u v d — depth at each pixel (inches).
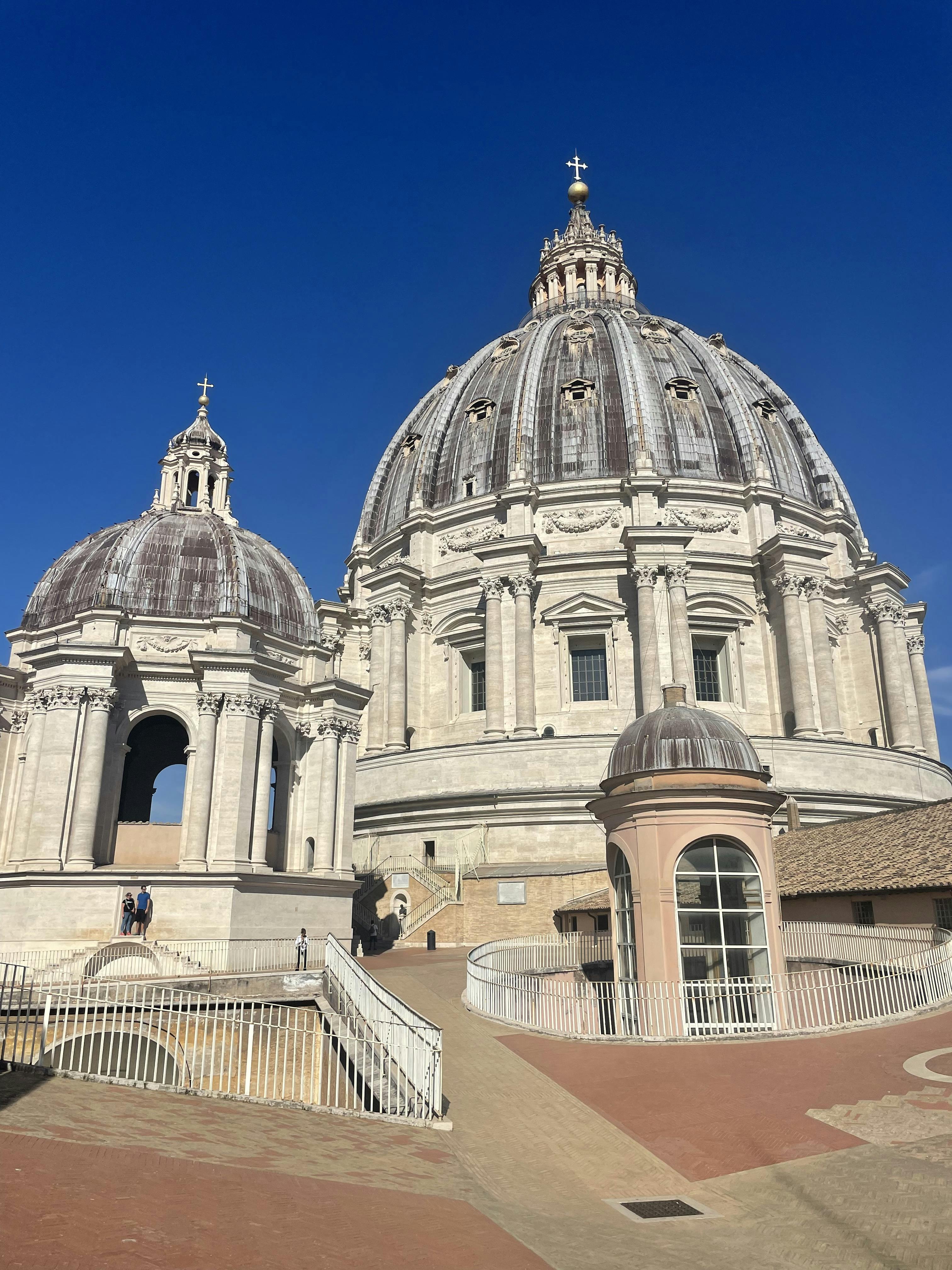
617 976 1069.8
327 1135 584.1
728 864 1022.4
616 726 2311.8
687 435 2682.1
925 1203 450.6
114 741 1550.2
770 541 2426.2
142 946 1339.8
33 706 1556.3
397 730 2449.6
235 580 1721.2
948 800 1520.7
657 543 2341.3
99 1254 316.2
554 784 2137.1
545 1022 950.4
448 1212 439.5
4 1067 689.0
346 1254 356.5
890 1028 885.2
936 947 1061.1
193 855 1489.9
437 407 3139.8
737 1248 412.8
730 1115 629.0
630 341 2878.9
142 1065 986.7
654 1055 826.8
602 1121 637.3
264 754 1615.4
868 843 1518.2
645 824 1035.9
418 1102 676.1
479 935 1780.3
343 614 2768.2
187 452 2050.9
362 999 910.4
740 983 954.7
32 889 1391.5
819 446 2987.2
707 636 2452.0
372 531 3149.6
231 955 1397.6
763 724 2372.0
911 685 2551.7
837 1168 515.5
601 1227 442.0
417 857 2165.4
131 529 1774.1
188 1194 405.7
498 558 2445.9
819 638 2381.9
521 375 2837.1
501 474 2699.3
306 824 1715.1
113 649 1534.2
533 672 2356.1
